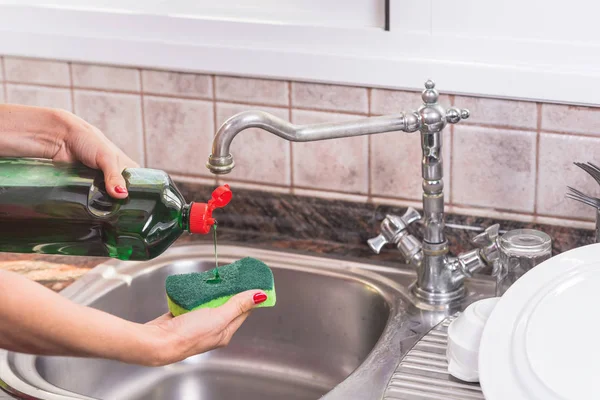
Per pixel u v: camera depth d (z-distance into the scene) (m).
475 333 1.09
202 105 1.55
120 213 1.02
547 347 1.01
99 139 1.12
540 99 1.31
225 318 1.00
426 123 1.22
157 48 1.53
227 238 1.58
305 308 1.48
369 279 1.42
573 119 1.32
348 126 1.18
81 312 0.91
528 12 1.33
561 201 1.37
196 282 1.09
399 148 1.45
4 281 0.87
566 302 1.06
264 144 1.53
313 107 1.48
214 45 1.49
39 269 1.48
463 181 1.42
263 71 1.48
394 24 1.41
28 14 1.62
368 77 1.41
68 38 1.58
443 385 1.10
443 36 1.38
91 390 1.38
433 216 1.30
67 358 1.32
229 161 1.09
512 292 1.09
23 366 1.21
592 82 1.28
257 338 1.51
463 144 1.40
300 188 1.54
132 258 1.07
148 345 0.94
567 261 1.12
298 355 1.49
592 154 1.33
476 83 1.34
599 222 1.23
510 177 1.39
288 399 1.44
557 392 0.95
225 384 1.48
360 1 1.46
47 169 1.07
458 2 1.37
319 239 1.56
